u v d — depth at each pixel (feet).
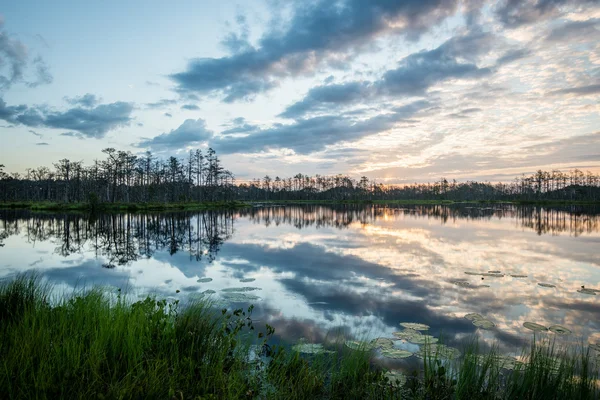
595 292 28.50
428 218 128.06
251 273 36.11
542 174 362.53
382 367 15.19
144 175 242.37
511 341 18.54
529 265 40.68
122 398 10.43
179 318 16.39
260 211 185.16
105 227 88.63
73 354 11.98
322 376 13.17
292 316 22.24
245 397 11.53
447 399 11.82
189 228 87.86
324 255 47.42
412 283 31.81
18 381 10.83
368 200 391.45
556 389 11.43
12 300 17.54
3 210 167.53
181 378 12.07
